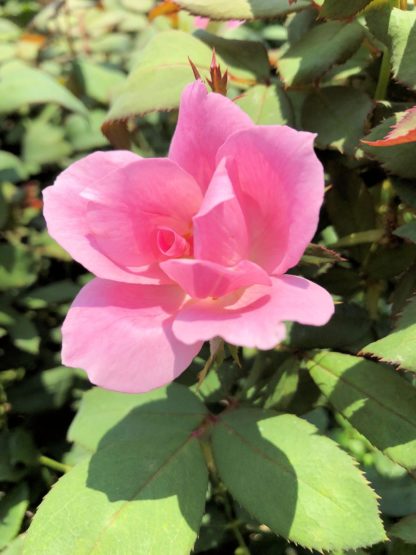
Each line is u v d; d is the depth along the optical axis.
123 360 0.20
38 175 0.48
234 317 0.19
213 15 0.27
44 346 0.40
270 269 0.21
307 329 0.28
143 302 0.22
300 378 0.29
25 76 0.38
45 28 0.53
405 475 0.36
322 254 0.24
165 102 0.27
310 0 0.27
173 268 0.20
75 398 0.37
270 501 0.23
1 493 0.32
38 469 0.33
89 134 0.45
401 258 0.29
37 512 0.23
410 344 0.22
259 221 0.21
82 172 0.23
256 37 0.47
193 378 0.31
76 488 0.23
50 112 0.46
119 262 0.22
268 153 0.20
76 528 0.22
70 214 0.22
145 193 0.21
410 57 0.24
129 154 0.23
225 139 0.21
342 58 0.26
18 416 0.36
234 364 0.31
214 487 0.33
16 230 0.44
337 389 0.25
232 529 0.33
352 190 0.29
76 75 0.43
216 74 0.24
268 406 0.27
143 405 0.27
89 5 0.54
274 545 0.34
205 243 0.20
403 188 0.25
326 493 0.23
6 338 0.38
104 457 0.24
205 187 0.22
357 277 0.30
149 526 0.23
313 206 0.20
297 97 0.28
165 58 0.28
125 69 0.49
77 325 0.21
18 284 0.37
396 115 0.25
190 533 0.23
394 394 0.24
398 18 0.24
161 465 0.24
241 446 0.24
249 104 0.28
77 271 0.44
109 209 0.21
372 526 0.22
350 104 0.27
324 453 0.23
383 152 0.25
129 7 0.54
